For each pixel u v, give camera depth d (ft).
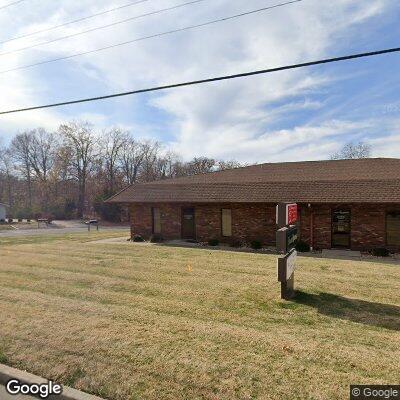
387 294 27.07
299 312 22.75
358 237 51.72
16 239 78.48
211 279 32.35
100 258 45.14
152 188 70.08
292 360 15.64
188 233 67.15
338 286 29.50
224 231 62.44
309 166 69.31
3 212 185.37
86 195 214.48
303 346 17.15
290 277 26.86
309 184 54.85
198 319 21.22
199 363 15.39
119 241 69.87
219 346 17.15
